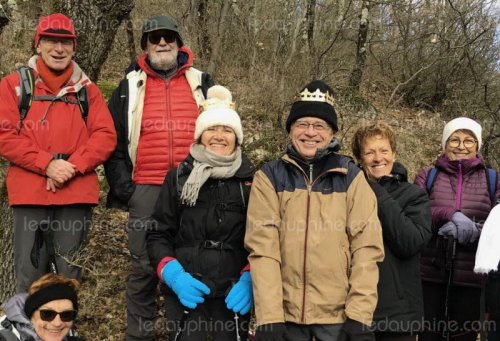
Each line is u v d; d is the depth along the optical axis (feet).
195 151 10.79
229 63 28.58
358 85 32.14
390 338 10.69
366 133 11.46
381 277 10.54
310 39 29.35
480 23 35.91
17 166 12.20
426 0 36.35
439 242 12.67
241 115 24.59
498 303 10.91
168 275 10.32
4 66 25.31
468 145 13.21
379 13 37.50
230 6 28.68
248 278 10.46
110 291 15.57
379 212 10.51
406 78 36.58
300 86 26.11
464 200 12.84
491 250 10.74
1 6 17.26
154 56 13.23
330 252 9.68
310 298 9.64
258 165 22.16
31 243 12.32
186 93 13.43
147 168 13.07
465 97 35.09
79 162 12.19
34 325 9.73
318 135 10.20
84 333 14.11
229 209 10.62
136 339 13.44
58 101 12.30
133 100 13.17
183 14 29.89
